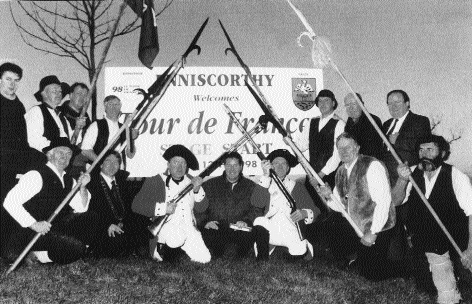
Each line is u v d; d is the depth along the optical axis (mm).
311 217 4895
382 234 4430
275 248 4922
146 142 5508
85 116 5367
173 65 5590
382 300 3906
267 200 4957
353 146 4648
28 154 4641
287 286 4129
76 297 3744
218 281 4184
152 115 5547
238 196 4977
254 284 4145
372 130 5320
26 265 4258
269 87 5719
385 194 4484
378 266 4363
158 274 4254
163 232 4656
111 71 5590
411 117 5250
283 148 5570
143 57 5406
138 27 5664
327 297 3943
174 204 4684
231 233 4855
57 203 4355
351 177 4648
